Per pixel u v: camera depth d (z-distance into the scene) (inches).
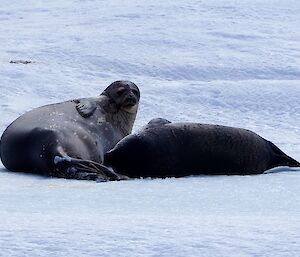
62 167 1188.5
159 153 1215.6
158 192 960.3
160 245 506.9
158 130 1234.0
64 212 715.4
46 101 2357.3
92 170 1174.3
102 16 4131.4
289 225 584.7
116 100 1374.3
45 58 3095.5
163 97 2471.7
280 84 2583.7
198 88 2566.4
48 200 848.3
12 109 2219.5
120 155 1219.2
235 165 1269.7
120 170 1220.5
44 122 1272.1
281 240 520.1
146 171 1214.9
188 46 3329.2
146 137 1220.5
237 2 4409.5
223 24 3818.9
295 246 500.4
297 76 2913.4
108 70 2967.5
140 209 762.2
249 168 1284.4
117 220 619.5
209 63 3043.8
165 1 4507.9
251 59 3107.8
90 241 519.5
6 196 890.7
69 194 923.4
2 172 1285.7
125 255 482.6
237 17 4025.6
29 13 4505.4
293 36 3614.7
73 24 3964.1
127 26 3784.5
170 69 2962.6
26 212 708.7
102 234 543.8
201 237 532.7
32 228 568.7
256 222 606.9
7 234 543.8
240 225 586.6
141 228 569.6
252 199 875.4
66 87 2544.3
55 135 1239.5
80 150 1254.9
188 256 478.9
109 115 1359.5
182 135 1238.9
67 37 3535.9
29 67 2810.0
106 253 487.2
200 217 656.4
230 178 1190.3
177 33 3560.5
